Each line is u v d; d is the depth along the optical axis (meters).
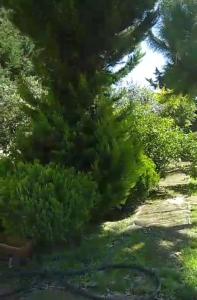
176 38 7.71
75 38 7.18
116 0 7.02
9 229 5.71
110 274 5.09
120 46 7.29
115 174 6.87
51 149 7.09
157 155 10.49
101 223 7.20
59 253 5.71
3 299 4.71
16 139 7.39
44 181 5.71
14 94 11.72
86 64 7.38
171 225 6.98
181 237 6.23
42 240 5.69
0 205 5.64
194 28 7.70
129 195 8.12
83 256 5.61
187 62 7.90
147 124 10.41
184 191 10.07
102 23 7.05
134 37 7.45
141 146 7.51
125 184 6.98
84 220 5.88
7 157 7.58
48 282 5.07
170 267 5.14
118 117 7.64
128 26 7.46
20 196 5.53
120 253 5.62
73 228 5.72
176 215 7.69
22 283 5.07
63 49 7.30
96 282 4.92
